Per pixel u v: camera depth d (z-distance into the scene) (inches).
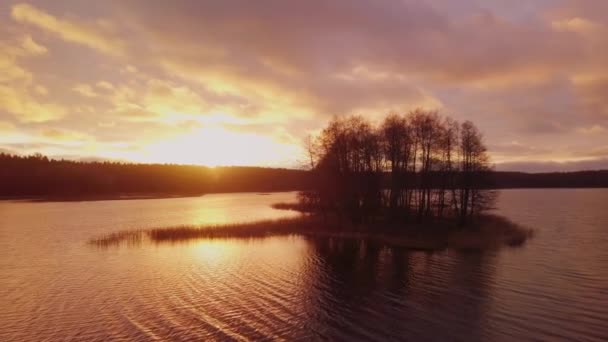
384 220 2261.3
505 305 909.8
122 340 733.9
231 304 932.6
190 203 4581.7
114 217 2893.7
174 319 838.5
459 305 914.1
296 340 732.0
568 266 1272.1
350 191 2237.9
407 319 832.3
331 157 2268.7
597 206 3698.3
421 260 1400.1
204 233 1984.5
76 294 1011.9
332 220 2356.1
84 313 875.4
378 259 1425.9
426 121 2226.9
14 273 1224.8
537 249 1560.0
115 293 1018.1
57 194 6131.9
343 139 2285.9
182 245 1707.7
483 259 1396.4
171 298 978.7
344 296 992.2
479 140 2090.3
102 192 6530.5
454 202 2223.2
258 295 1003.3
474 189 2097.7
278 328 789.2
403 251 1567.4
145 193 6968.5
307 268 1290.6
